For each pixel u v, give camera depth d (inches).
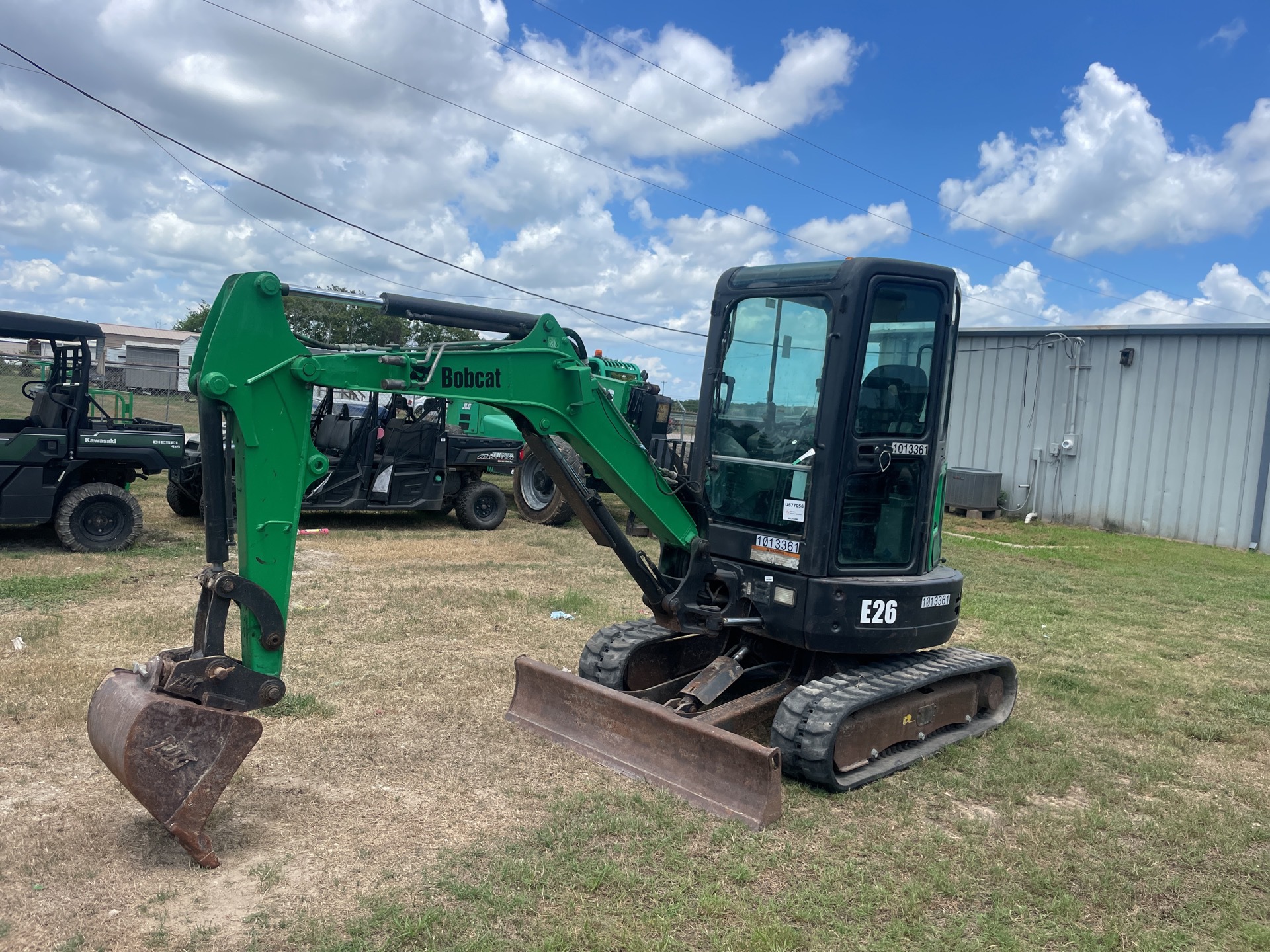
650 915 134.0
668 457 272.7
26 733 191.2
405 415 515.8
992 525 646.5
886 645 192.2
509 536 494.6
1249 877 159.3
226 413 142.7
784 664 215.0
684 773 175.6
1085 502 652.7
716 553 203.8
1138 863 160.6
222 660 139.1
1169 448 614.9
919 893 143.9
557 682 201.3
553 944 124.3
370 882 140.0
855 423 185.6
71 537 378.3
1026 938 135.9
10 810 157.8
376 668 248.2
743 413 204.1
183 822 137.6
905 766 195.2
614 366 613.0
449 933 126.5
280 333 141.9
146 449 391.9
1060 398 663.8
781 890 143.9
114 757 135.9
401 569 387.9
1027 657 303.3
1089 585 438.6
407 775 180.1
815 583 184.5
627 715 186.9
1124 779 203.6
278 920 128.4
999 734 223.8
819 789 182.5
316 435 498.6
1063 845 165.2
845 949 129.7
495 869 144.5
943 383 198.7
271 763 183.3
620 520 543.2
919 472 198.8
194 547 403.5
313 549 426.0
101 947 121.0
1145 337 623.5
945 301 194.5
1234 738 231.8
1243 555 559.5
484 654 266.5
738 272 208.2
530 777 180.9
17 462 366.6
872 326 187.2
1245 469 583.2
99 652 247.9
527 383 168.4
